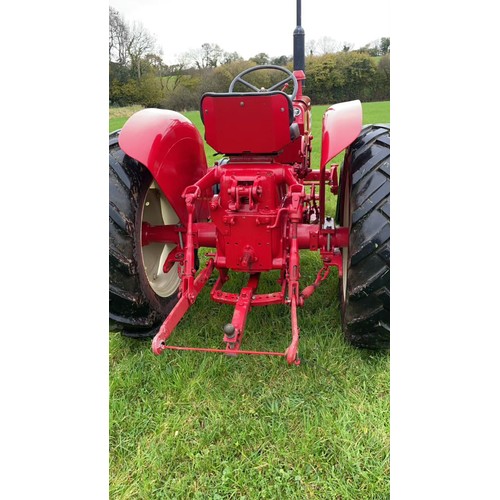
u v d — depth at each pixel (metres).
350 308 2.21
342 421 1.99
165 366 2.40
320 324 2.74
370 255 2.06
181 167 2.57
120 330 2.47
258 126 2.17
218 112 2.15
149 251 2.75
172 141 2.46
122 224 2.23
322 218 2.38
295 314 2.07
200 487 1.75
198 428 2.02
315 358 2.39
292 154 3.22
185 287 2.26
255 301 2.33
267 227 2.27
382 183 2.09
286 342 2.56
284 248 2.41
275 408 2.07
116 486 1.77
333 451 1.87
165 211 2.90
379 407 2.07
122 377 2.35
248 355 2.44
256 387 2.22
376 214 2.05
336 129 2.17
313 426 1.97
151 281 2.71
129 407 2.16
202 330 2.73
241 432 1.96
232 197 2.25
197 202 2.87
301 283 3.27
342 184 2.91
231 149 2.28
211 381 2.26
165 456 1.87
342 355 2.43
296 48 3.60
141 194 2.39
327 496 1.69
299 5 3.54
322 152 2.23
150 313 2.47
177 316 2.14
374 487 1.71
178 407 2.12
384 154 2.17
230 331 1.97
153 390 2.26
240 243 2.35
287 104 2.13
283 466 1.81
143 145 2.27
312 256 3.75
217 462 1.84
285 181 2.33
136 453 1.91
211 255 2.60
